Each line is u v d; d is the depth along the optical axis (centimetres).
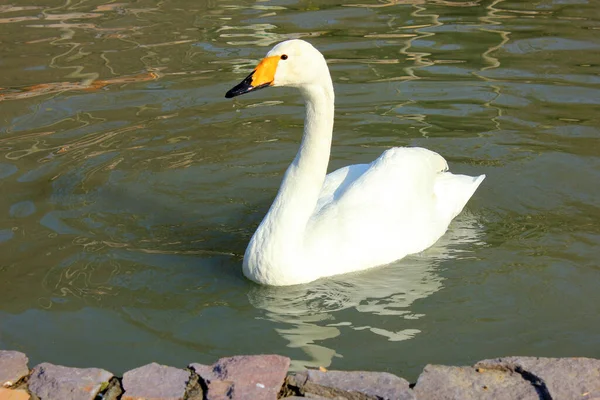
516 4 1383
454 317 646
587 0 1391
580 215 805
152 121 1009
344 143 954
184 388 531
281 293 686
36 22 1348
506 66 1129
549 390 515
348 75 1110
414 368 579
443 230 780
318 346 609
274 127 999
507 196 848
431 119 999
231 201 848
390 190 750
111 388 538
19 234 776
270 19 1338
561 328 628
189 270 721
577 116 993
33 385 541
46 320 646
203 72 1130
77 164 912
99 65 1162
